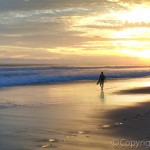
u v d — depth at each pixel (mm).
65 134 12125
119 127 13055
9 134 12273
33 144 10758
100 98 25000
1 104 21625
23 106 20531
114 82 50188
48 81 51875
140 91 31750
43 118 15766
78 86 40688
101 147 10172
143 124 13547
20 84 44656
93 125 13695
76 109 18734
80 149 10023
